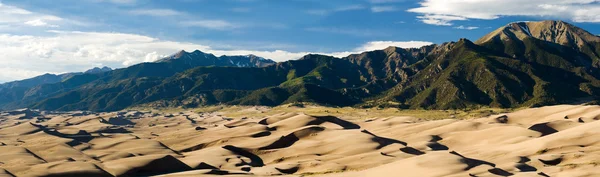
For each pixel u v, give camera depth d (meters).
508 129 166.25
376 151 131.88
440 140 172.75
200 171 95.81
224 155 137.00
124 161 109.19
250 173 98.00
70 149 143.38
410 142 169.75
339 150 136.88
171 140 182.62
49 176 90.19
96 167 98.62
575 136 129.62
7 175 88.69
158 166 108.56
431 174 83.00
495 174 83.75
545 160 111.94
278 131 186.62
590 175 88.94
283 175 97.62
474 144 160.38
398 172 88.62
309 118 195.75
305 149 141.25
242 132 190.62
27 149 137.00
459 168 85.81
